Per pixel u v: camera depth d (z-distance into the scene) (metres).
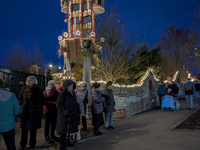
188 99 9.79
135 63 10.27
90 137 5.07
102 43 9.86
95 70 10.78
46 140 4.64
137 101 9.58
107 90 6.00
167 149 3.94
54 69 20.47
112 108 6.00
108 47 9.89
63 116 3.85
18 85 7.70
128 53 9.97
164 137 4.81
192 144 4.21
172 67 23.28
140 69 11.45
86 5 21.47
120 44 9.87
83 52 7.80
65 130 3.80
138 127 6.08
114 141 4.64
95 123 5.27
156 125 6.23
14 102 3.54
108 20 9.80
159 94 11.48
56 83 8.62
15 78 7.52
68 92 4.02
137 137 4.91
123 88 8.53
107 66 9.88
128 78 11.34
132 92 9.16
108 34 9.73
